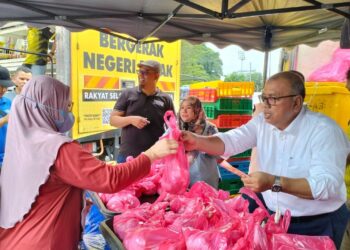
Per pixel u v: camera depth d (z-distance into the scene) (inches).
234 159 160.4
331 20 135.6
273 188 52.8
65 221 58.0
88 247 92.0
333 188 53.3
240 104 170.9
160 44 233.9
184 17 116.5
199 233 47.5
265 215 51.7
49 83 57.9
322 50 238.2
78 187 56.7
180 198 68.8
